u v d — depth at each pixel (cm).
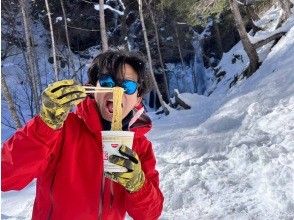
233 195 485
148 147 200
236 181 524
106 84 168
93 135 172
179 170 617
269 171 499
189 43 3056
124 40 2520
